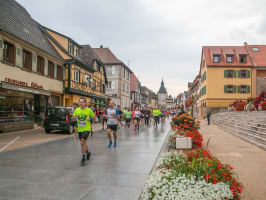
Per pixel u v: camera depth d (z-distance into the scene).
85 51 33.16
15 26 17.34
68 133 15.38
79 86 26.14
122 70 47.28
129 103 54.25
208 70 41.94
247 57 42.31
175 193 3.19
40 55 19.16
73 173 5.71
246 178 5.55
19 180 5.13
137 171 5.94
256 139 11.53
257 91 41.59
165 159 4.41
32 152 8.50
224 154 8.58
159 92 150.00
